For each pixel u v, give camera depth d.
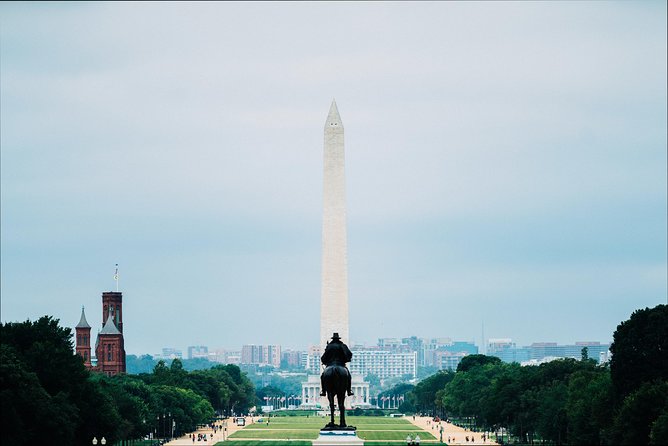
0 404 189.25
